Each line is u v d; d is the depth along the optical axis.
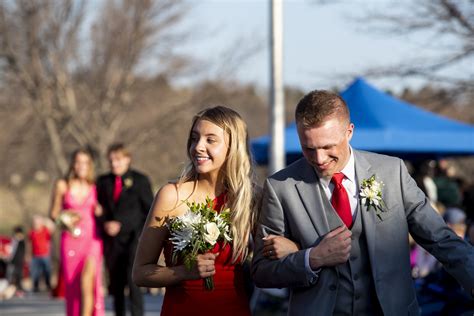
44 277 31.97
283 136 15.85
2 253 28.84
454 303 8.40
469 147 15.34
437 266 9.48
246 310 6.40
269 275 5.97
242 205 6.30
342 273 5.91
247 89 35.28
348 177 6.06
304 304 5.94
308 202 6.03
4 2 30.77
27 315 18.30
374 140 15.01
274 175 6.22
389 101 15.81
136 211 12.52
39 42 31.33
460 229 11.21
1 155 35.81
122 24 32.34
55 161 32.47
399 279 5.90
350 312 5.91
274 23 16.12
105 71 32.44
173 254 6.22
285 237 6.10
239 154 6.37
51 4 31.25
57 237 34.22
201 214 6.20
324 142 5.77
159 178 36.34
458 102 19.56
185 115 33.91
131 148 33.94
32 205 37.91
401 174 6.10
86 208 12.48
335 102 5.84
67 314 12.36
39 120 33.44
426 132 15.23
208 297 6.26
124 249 12.41
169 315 6.32
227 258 6.29
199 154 6.32
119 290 12.59
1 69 31.77
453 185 17.02
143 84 33.84
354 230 5.93
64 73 31.83
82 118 33.19
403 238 5.96
